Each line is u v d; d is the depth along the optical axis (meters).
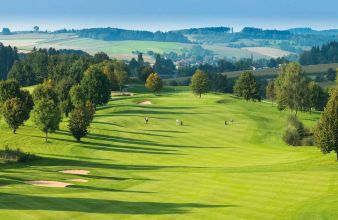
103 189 60.69
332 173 68.38
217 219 46.16
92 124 127.81
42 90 135.12
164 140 114.38
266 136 124.38
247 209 50.03
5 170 73.94
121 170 78.81
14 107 110.12
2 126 121.25
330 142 81.12
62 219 43.62
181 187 61.88
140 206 50.44
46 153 95.88
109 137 114.38
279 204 52.12
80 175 72.25
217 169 77.62
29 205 47.94
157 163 88.56
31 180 64.75
